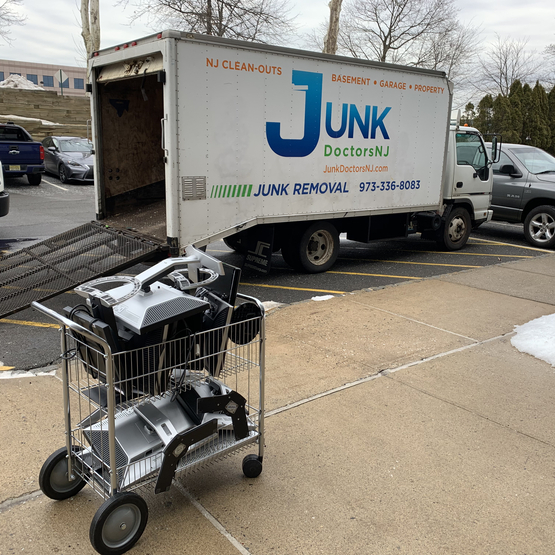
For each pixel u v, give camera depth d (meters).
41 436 3.53
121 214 7.63
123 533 2.54
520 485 3.14
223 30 18.95
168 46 5.75
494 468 3.31
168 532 2.69
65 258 6.21
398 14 27.88
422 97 8.52
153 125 7.81
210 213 6.48
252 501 2.95
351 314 6.27
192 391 2.99
